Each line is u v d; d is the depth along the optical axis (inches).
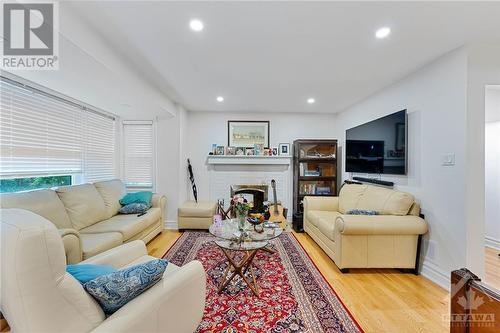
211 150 188.4
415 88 105.6
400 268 98.3
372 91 134.8
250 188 188.4
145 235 124.2
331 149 184.5
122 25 71.5
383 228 93.7
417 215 99.7
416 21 69.2
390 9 63.7
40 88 99.3
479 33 75.8
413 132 106.4
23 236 30.9
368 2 60.8
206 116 188.2
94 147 138.5
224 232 97.8
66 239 68.7
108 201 126.1
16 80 89.0
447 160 88.7
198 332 62.9
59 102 110.9
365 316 70.7
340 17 67.3
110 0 60.2
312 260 111.5
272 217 159.2
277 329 64.7
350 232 93.4
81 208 103.7
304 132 193.0
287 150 190.5
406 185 110.4
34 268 31.3
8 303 32.4
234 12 65.2
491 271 99.8
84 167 129.8
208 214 155.3
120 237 96.8
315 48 85.5
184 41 80.7
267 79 116.3
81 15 66.7
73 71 83.3
